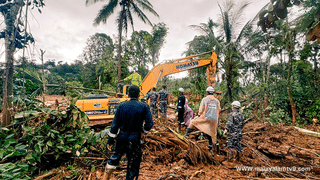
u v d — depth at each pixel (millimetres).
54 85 3836
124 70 18938
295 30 6559
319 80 7320
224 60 9516
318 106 6668
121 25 16719
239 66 10062
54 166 3055
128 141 2256
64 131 3164
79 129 3285
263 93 8297
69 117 3201
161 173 3027
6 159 2520
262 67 10375
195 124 4215
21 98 3021
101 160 3246
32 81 3668
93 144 3268
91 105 4945
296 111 7469
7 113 2811
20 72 3104
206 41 12156
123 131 2307
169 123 6426
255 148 4391
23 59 2785
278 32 7793
